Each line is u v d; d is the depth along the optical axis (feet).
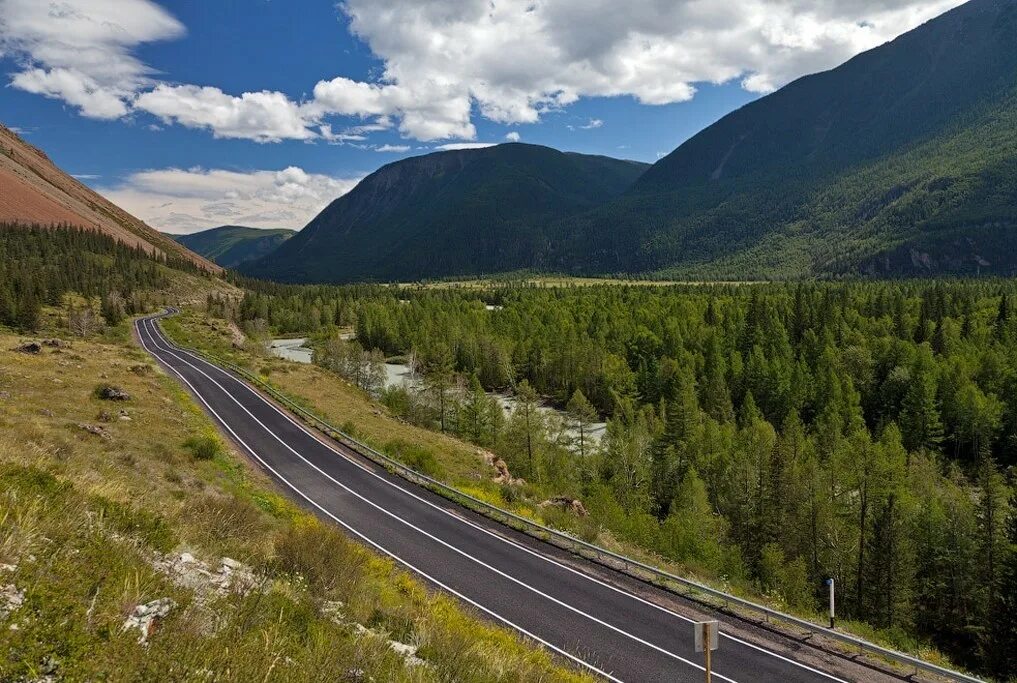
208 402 157.48
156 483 58.34
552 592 65.98
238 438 128.36
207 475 82.17
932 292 395.96
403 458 120.16
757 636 57.93
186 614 22.71
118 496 35.37
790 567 123.03
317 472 110.11
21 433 56.44
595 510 125.49
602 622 59.47
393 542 79.41
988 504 140.15
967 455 252.62
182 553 31.68
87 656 17.51
